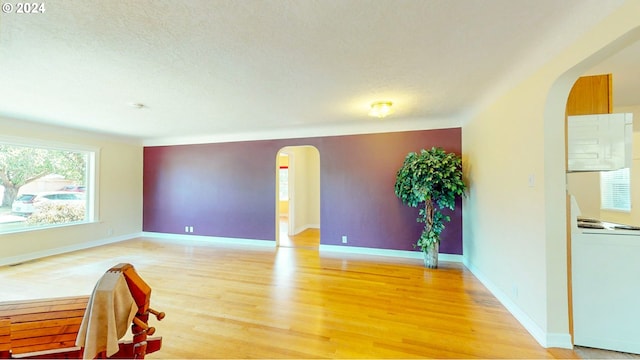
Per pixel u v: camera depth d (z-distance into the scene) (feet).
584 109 6.59
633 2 3.96
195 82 7.92
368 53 6.16
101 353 3.27
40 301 3.51
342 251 14.42
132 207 18.02
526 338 6.32
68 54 6.14
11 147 12.71
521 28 5.12
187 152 17.66
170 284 9.77
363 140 14.14
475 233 10.83
